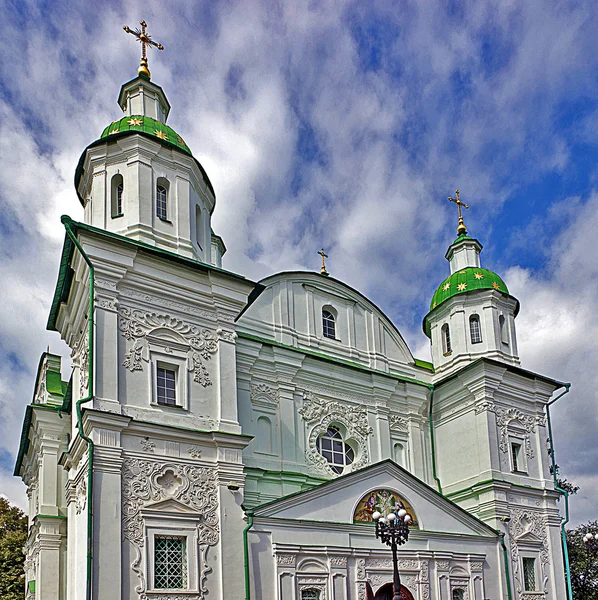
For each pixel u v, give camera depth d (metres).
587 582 39.91
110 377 20.08
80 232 20.70
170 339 21.75
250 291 23.73
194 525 20.00
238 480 21.14
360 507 23.53
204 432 21.00
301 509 22.09
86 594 17.70
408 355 32.47
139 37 27.97
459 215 36.81
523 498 29.27
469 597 25.11
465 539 25.88
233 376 22.59
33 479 35.84
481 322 32.78
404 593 23.45
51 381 33.69
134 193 23.31
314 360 28.14
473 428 30.00
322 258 33.34
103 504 18.58
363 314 31.52
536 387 32.00
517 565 27.56
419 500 25.17
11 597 41.94
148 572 18.77
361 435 28.73
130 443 19.73
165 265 22.23
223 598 19.66
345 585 22.12
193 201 25.02
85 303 21.92
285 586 20.89
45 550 29.80
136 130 24.09
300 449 26.64
